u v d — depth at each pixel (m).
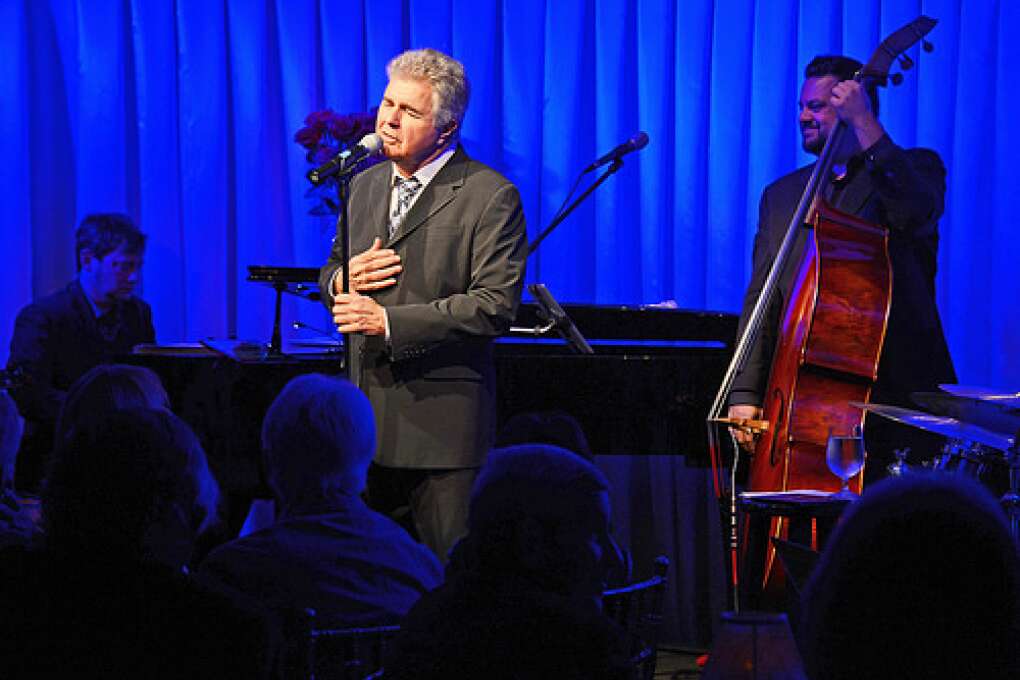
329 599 2.76
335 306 4.14
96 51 7.32
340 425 2.94
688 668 5.83
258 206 7.44
